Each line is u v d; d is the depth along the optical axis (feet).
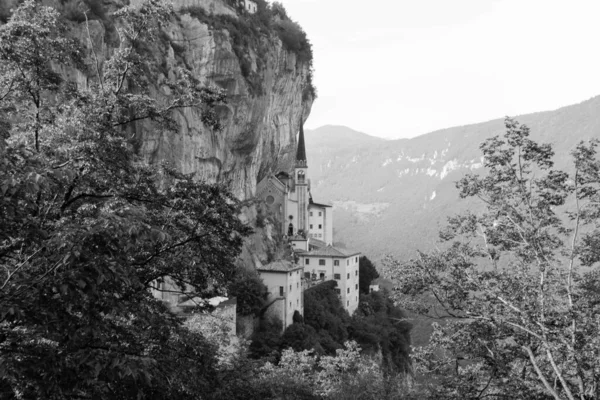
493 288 56.85
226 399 60.59
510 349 58.08
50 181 34.17
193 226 58.80
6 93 51.44
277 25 313.73
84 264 32.17
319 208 394.11
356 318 262.67
